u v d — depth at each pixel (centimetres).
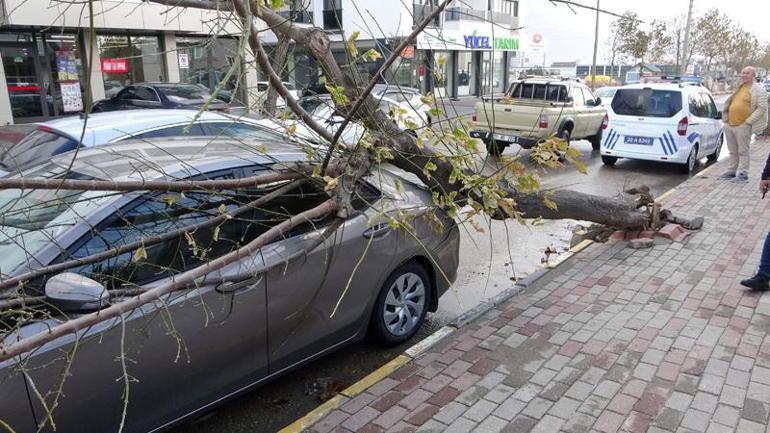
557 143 406
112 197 319
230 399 346
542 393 364
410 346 457
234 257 284
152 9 1889
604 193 1031
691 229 714
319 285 374
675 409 341
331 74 380
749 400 348
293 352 374
